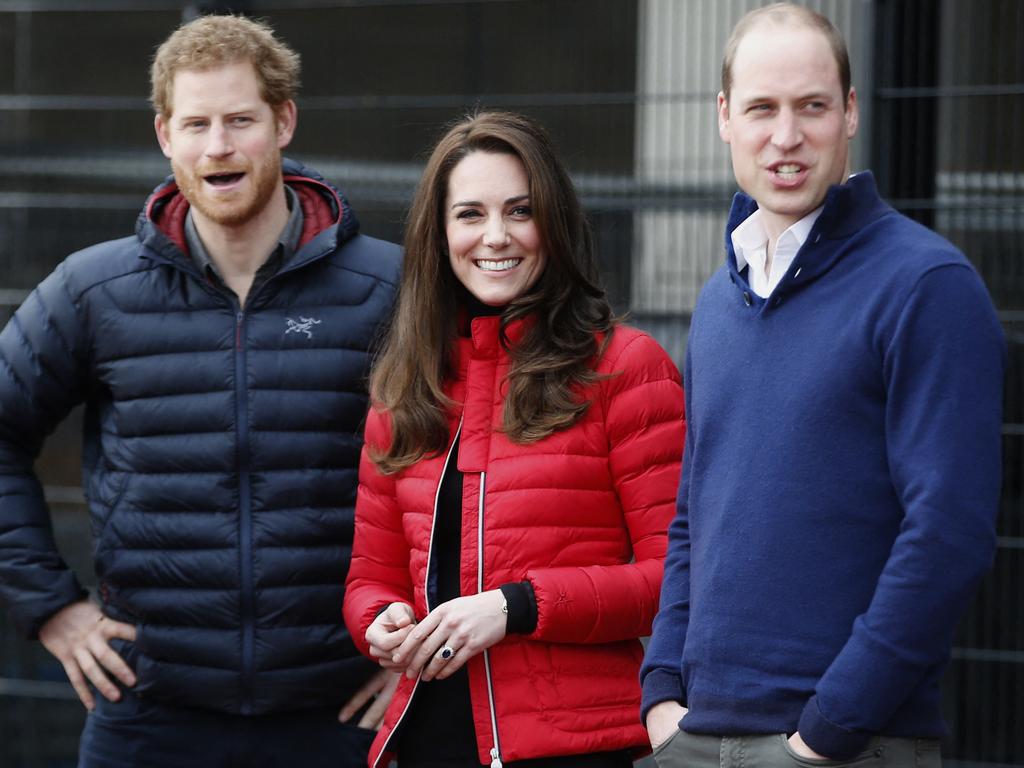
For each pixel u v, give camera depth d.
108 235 18.48
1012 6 15.55
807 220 8.38
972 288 7.66
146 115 19.31
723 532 8.28
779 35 8.24
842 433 7.90
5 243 18.64
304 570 11.12
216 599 11.08
